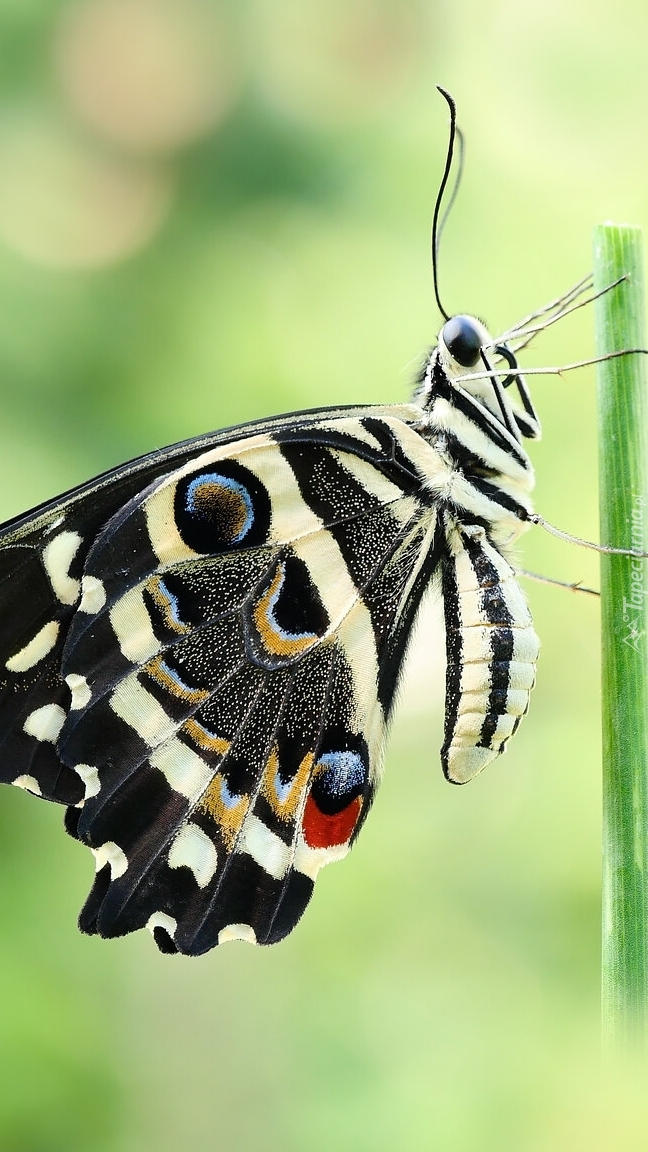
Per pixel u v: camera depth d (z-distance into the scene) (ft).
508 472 1.03
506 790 1.11
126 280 1.19
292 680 1.03
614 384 0.96
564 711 1.12
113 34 1.20
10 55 1.20
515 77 1.19
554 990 0.95
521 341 1.06
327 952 1.09
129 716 1.02
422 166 1.19
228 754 1.02
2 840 1.10
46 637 1.01
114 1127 1.07
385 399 1.17
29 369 1.18
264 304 1.19
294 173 1.20
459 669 1.02
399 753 1.11
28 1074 1.06
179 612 1.02
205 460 1.01
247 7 1.20
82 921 1.02
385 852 1.10
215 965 1.10
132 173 1.20
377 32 1.20
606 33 1.19
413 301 1.18
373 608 1.03
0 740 1.01
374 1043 1.03
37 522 1.01
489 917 1.09
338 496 1.02
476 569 1.02
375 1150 1.00
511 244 1.18
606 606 0.96
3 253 1.19
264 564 1.02
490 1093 0.91
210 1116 1.07
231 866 1.02
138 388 1.18
